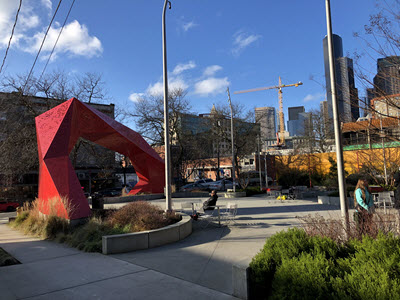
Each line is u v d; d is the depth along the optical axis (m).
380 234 3.68
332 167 30.58
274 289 3.63
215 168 56.34
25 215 12.43
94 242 7.39
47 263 6.12
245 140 39.16
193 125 38.31
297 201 18.86
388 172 17.38
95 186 43.28
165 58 12.04
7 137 25.25
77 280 4.96
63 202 10.01
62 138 11.82
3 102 25.17
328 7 6.40
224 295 4.21
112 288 4.55
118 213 9.20
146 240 7.43
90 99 31.64
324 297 3.06
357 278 3.04
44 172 11.39
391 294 2.67
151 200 21.34
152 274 5.24
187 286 4.60
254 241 7.68
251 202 18.95
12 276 5.23
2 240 9.09
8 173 25.78
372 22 6.73
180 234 8.42
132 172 46.75
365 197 6.05
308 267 3.40
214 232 9.31
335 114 6.09
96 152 33.94
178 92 33.25
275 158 36.06
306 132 49.78
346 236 4.75
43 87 28.41
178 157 37.03
